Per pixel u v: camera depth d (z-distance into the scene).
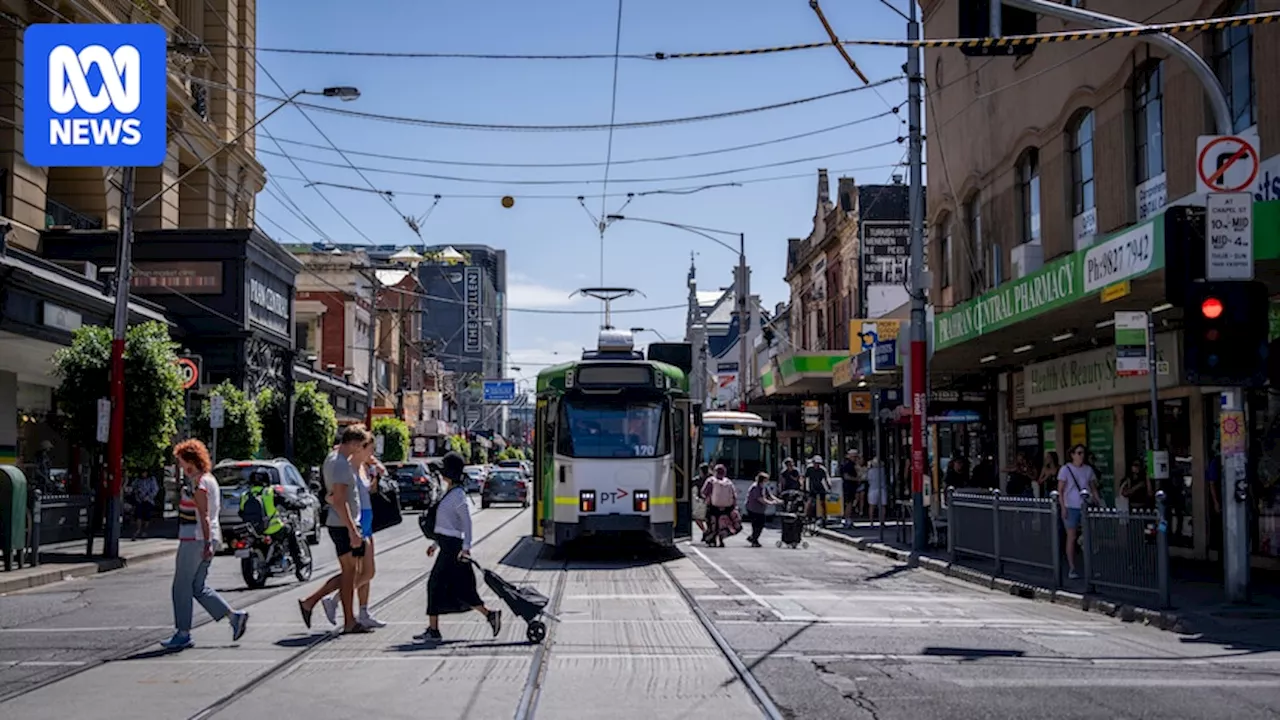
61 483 36.84
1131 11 21.72
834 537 30.45
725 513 27.62
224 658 11.27
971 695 9.30
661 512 22.53
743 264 49.75
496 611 12.21
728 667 10.64
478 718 8.50
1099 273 16.92
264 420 40.72
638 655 11.33
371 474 13.37
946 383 33.16
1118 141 22.38
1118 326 15.39
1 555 22.33
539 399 24.00
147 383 26.34
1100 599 15.18
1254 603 14.60
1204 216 14.11
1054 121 25.28
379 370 76.75
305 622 12.87
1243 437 14.70
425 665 10.75
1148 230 15.24
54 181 40.25
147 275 40.62
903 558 23.59
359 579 13.04
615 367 22.72
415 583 18.34
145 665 10.92
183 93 41.38
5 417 32.97
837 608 15.19
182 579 11.92
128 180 24.84
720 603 15.71
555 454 22.69
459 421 102.69
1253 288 13.91
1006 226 28.25
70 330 29.75
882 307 48.56
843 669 10.49
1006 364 29.12
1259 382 13.96
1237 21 12.55
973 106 30.34
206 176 45.47
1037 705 8.91
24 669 10.87
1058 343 24.33
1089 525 16.05
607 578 19.38
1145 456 22.58
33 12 33.81
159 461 27.70
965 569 19.98
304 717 8.59
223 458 35.41
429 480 46.62
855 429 42.75
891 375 31.64
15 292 27.08
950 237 32.66
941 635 12.71
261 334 42.03
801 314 63.97
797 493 28.59
